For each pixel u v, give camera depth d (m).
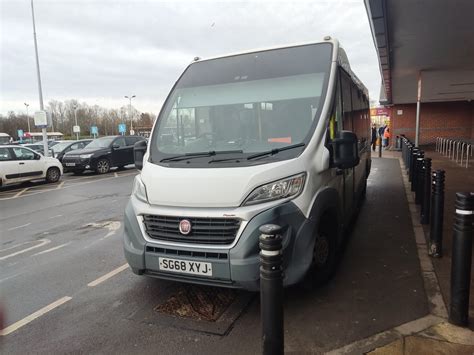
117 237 6.67
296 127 3.86
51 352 3.22
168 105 4.53
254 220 3.25
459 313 3.27
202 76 4.63
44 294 4.42
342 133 3.78
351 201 5.89
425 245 5.43
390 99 23.34
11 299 4.32
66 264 5.42
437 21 8.29
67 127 83.44
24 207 10.31
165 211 3.55
